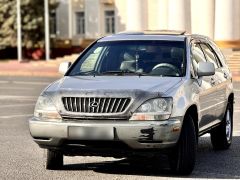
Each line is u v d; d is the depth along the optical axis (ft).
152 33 81.61
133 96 67.10
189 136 70.08
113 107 67.00
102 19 377.91
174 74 74.54
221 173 72.38
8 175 71.61
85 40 379.96
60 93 68.85
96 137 66.74
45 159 81.41
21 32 370.53
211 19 281.95
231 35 269.85
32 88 204.95
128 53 77.97
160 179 68.85
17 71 287.07
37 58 381.81
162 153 67.62
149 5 342.23
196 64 78.18
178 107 68.28
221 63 88.58
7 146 91.81
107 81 71.05
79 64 78.43
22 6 365.61
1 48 377.91
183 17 270.26
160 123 66.49
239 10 278.05
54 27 385.29
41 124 68.69
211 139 87.51
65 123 67.67
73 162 79.25
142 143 66.54
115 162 79.15
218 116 83.76
